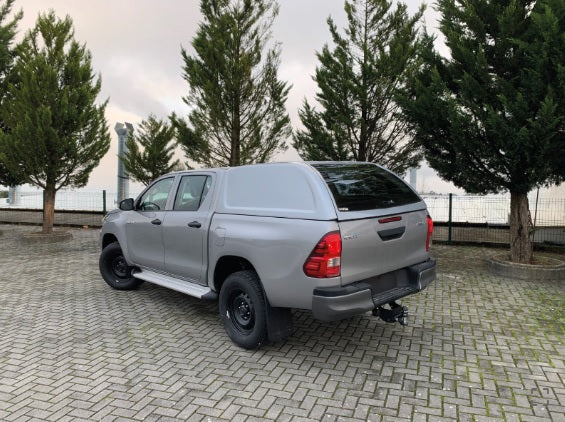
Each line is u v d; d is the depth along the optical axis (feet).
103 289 22.82
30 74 37.78
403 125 33.12
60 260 31.27
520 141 21.30
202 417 10.59
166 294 21.76
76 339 15.78
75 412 10.85
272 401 11.28
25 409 11.02
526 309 18.56
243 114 38.83
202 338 15.78
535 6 22.50
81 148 40.60
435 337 15.52
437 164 26.66
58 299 20.99
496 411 10.73
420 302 19.62
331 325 16.81
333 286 12.14
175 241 17.61
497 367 13.11
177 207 18.11
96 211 59.11
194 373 12.94
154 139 50.65
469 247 34.24
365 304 12.36
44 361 13.91
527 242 25.32
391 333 15.96
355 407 10.95
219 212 15.66
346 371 12.95
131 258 20.59
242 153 38.99
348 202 12.91
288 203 13.39
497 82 22.93
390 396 11.47
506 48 23.39
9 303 20.42
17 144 37.06
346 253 12.28
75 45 40.27
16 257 32.50
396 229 13.74
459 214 39.45
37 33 39.75
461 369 13.01
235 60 36.81
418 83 25.05
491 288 21.95
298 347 14.79
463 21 24.67
